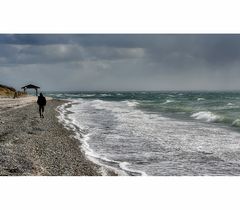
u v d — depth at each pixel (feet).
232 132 78.69
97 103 237.25
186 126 91.04
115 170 46.42
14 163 43.80
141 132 79.97
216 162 51.29
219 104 168.76
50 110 139.74
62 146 60.23
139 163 50.44
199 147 61.21
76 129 84.94
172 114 131.85
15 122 86.84
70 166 46.68
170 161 51.70
